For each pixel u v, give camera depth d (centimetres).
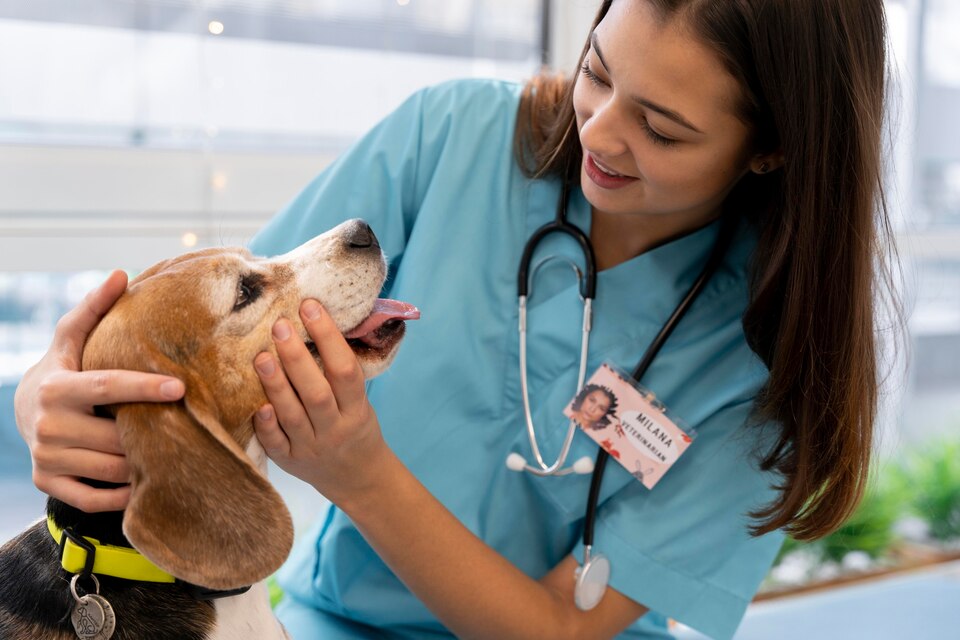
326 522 133
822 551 233
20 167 154
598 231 128
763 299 112
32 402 94
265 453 102
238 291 99
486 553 111
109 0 160
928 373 266
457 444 126
